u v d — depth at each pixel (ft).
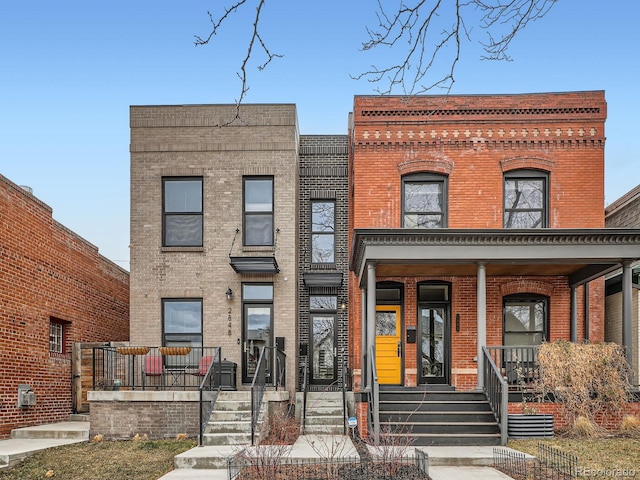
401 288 50.42
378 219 50.11
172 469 31.65
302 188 58.90
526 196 50.55
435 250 41.73
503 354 48.52
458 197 49.98
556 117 50.11
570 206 49.65
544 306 50.01
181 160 53.06
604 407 39.73
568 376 39.60
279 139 53.01
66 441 39.01
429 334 50.39
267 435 39.19
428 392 41.16
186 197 53.36
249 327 52.60
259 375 40.73
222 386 47.03
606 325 54.29
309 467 29.27
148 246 52.39
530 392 40.22
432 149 50.55
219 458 32.01
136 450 35.96
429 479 27.37
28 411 43.29
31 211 44.55
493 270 47.24
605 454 31.68
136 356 51.08
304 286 57.41
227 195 52.80
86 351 51.19
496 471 30.19
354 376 51.03
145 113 53.31
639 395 40.06
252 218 53.26
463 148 50.44
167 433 39.88
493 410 39.34
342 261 57.88
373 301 41.75
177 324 52.24
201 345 51.72
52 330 49.47
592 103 50.08
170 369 49.47
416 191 51.03
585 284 49.44
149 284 52.06
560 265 45.24
